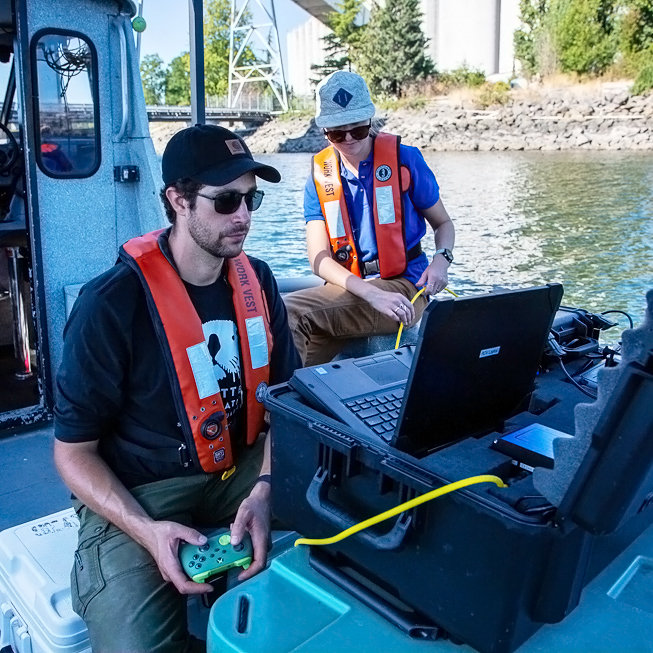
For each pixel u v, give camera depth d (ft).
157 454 4.92
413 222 8.61
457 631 2.84
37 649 4.60
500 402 3.62
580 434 2.43
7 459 8.93
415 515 2.85
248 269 5.26
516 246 19.88
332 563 3.42
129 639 4.16
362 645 2.95
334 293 8.33
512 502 2.66
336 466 3.26
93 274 10.18
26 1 8.77
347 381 3.75
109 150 9.95
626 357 2.28
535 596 2.68
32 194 9.28
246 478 5.28
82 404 4.64
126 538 4.62
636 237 20.44
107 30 9.59
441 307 2.86
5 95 11.50
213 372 4.88
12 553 5.08
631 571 3.35
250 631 3.05
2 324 12.50
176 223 4.78
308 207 8.77
